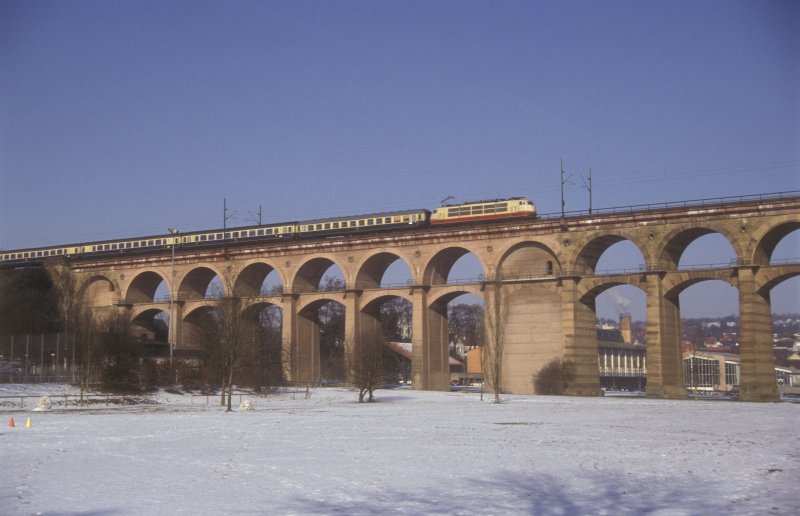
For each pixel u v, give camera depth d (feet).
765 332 299.17
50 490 93.91
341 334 581.12
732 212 301.02
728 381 601.62
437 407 271.49
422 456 125.59
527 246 347.36
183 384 340.18
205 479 102.17
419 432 169.17
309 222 414.21
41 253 501.97
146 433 164.25
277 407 277.85
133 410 253.85
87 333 305.32
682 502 88.89
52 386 309.83
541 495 92.73
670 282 315.17
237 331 283.59
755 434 165.07
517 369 344.69
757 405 274.36
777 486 98.68
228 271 409.90
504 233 347.15
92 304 462.60
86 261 451.94
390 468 112.16
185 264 422.82
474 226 351.87
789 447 139.64
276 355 381.60
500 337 334.24
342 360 459.32
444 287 360.48
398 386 424.46
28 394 290.76
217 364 334.44
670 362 316.60
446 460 120.98
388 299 379.14
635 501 89.51
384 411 249.14
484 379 350.23
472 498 90.53
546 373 335.47
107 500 87.97
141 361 334.44
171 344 351.46
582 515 82.07
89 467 112.57
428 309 363.76
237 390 349.61
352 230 399.65
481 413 236.22
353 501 88.22
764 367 296.30
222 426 184.14
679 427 183.32
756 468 113.29
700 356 605.31
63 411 245.04
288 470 110.01
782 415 224.74
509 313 348.18
